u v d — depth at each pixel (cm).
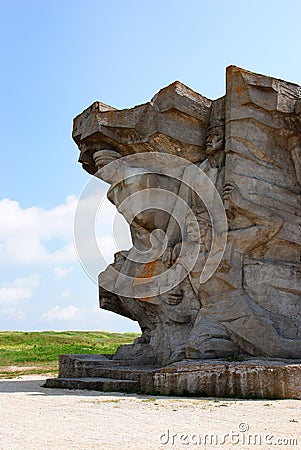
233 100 1308
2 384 1350
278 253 1284
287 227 1283
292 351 1152
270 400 926
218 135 1352
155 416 767
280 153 1328
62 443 591
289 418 743
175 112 1372
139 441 602
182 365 1037
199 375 1009
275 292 1246
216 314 1206
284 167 1327
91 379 1208
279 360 1075
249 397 962
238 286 1227
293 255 1296
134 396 1012
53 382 1240
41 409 854
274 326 1188
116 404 894
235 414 779
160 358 1308
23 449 562
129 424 707
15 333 3731
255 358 1112
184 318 1286
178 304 1319
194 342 1168
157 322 1393
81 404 902
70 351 2717
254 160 1298
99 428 680
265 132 1311
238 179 1275
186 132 1383
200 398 968
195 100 1387
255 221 1260
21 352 2730
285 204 1298
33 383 1373
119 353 1443
